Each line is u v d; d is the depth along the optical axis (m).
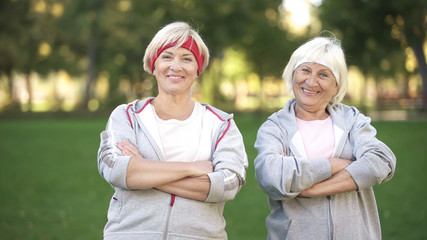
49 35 37.25
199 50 2.73
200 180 2.52
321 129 2.86
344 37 25.75
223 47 29.73
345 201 2.70
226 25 28.58
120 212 2.57
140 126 2.70
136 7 30.19
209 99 36.81
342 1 25.52
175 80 2.67
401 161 10.66
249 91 61.53
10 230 5.73
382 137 15.61
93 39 37.22
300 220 2.71
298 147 2.80
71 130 20.69
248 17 29.03
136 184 2.48
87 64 40.53
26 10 33.59
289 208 2.74
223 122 2.76
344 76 2.85
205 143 2.70
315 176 2.61
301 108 2.92
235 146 2.70
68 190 8.11
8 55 34.34
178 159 2.66
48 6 36.97
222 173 2.55
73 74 42.88
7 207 6.90
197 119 2.76
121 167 2.48
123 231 2.53
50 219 6.27
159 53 2.69
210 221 2.57
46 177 9.27
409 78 45.56
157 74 2.72
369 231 2.72
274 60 32.66
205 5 28.27
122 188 2.57
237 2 28.34
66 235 5.55
